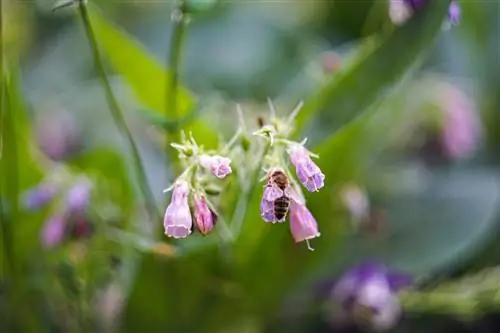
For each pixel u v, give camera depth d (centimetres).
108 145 54
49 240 50
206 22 71
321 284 55
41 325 50
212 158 43
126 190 52
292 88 61
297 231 43
